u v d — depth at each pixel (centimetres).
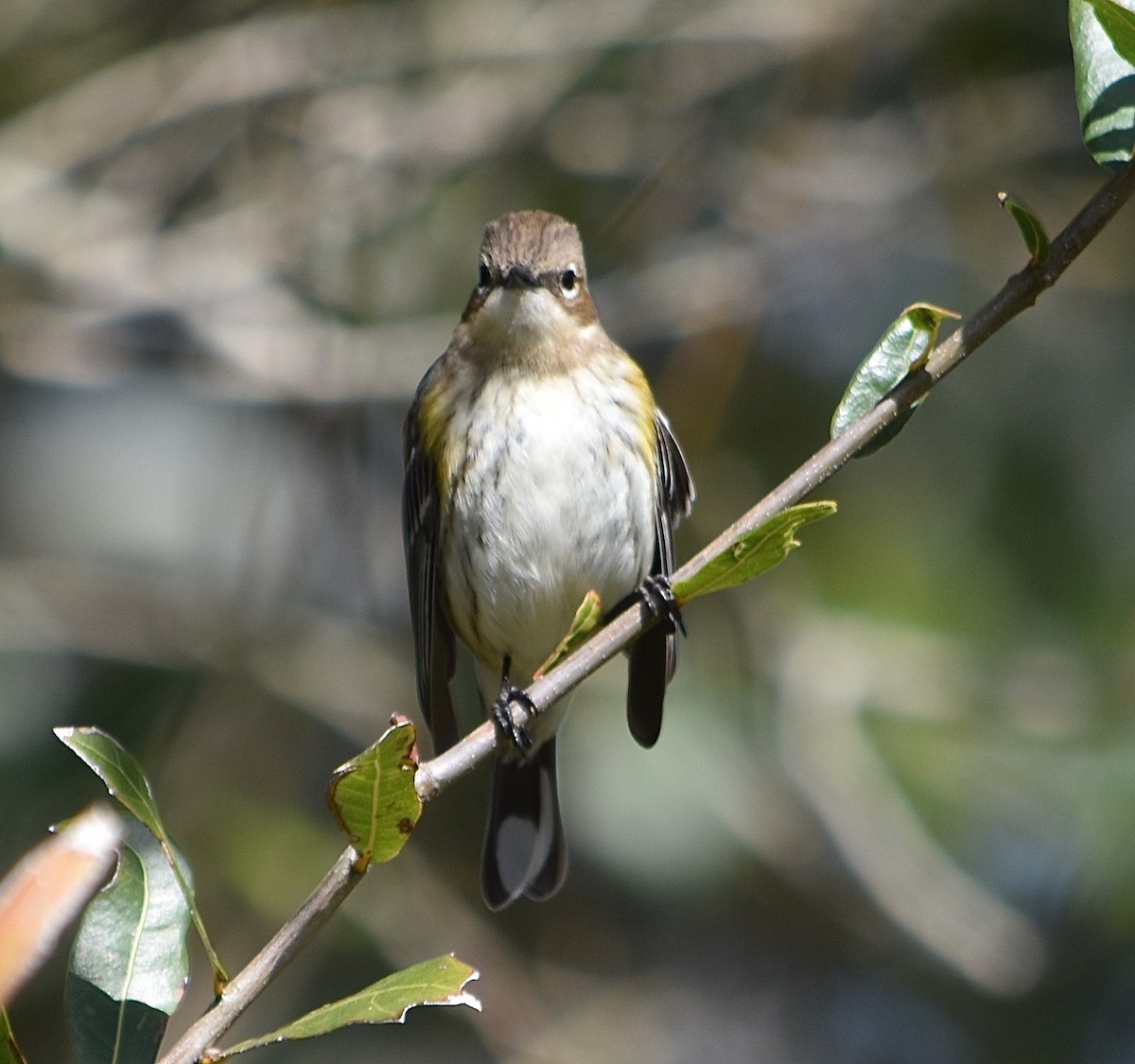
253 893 1158
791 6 1311
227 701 1226
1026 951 1116
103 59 1383
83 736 459
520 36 1329
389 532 1330
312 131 1349
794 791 1157
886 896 1114
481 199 1348
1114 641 1166
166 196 1353
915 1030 1188
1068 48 1312
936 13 1300
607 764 1153
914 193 1306
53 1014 1115
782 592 1205
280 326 1296
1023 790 1140
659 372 1320
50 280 1295
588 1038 1146
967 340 543
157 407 1316
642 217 1323
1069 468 1228
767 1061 1179
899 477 1239
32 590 1217
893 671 1178
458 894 1201
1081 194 1307
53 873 421
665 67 1355
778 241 1300
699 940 1218
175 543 1286
